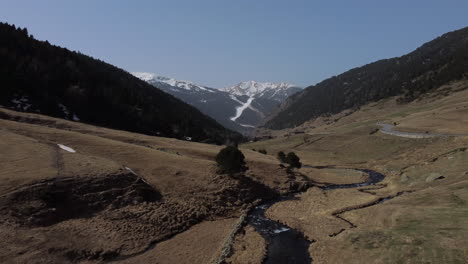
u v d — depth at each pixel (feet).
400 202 140.77
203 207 150.20
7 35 504.84
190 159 213.46
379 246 95.71
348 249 100.37
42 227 105.60
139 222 122.93
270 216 152.05
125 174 150.51
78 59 606.14
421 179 193.47
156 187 158.40
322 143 498.28
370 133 463.01
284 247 113.50
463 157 201.77
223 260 100.48
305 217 149.18
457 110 457.68
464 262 75.46
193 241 117.08
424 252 84.33
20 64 435.94
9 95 368.48
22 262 86.28
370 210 142.41
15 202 110.52
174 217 134.00
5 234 96.12
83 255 96.84
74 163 152.87
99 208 124.77
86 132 273.33
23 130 212.64
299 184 223.51
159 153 216.74
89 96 468.75
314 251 107.24
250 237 121.90
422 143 334.85
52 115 377.09
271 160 290.97
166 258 102.17
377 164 323.16
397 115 629.92
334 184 240.53
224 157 190.49
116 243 106.42
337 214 151.02
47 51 545.03
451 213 108.06
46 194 118.52
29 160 147.74
